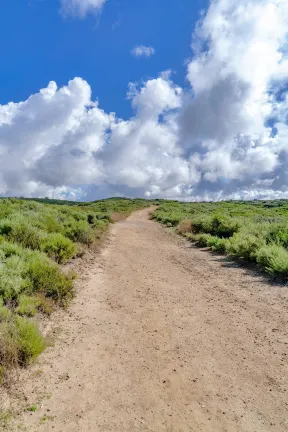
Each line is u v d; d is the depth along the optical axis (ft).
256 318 20.61
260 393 12.79
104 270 33.94
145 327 19.39
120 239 60.75
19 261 23.03
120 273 33.22
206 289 27.68
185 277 32.27
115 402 12.00
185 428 10.71
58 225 43.96
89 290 26.30
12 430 10.23
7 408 11.18
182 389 13.00
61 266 30.58
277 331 18.57
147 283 29.71
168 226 93.45
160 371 14.35
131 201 296.10
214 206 223.51
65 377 13.50
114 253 45.06
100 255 42.29
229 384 13.39
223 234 58.18
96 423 10.80
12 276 20.35
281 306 22.39
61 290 22.50
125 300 24.44
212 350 16.43
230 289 27.22
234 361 15.31
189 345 16.99
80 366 14.48
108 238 60.03
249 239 39.11
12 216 40.27
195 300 24.71
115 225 91.25
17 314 17.33
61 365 14.43
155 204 290.35
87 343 16.83
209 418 11.25
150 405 11.89
